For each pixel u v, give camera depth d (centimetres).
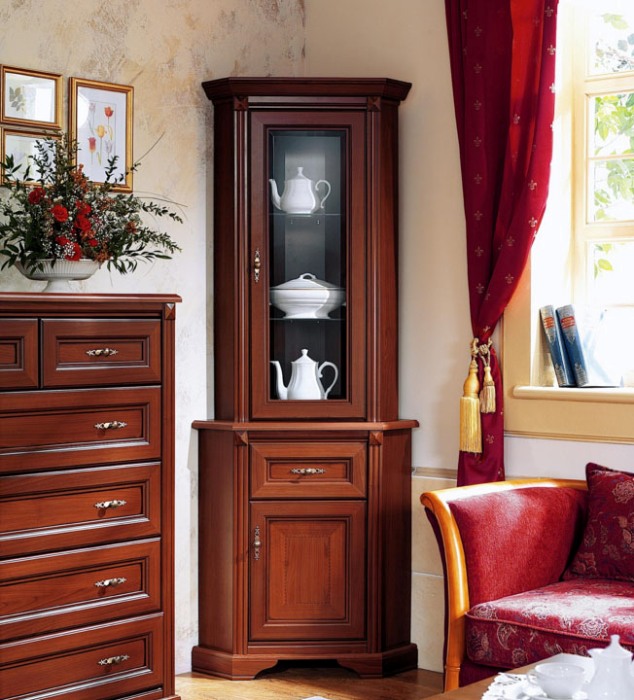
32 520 317
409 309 414
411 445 412
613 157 391
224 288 403
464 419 383
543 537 334
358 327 398
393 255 407
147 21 392
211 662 399
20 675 315
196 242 405
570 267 401
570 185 399
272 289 399
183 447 402
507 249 375
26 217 350
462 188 396
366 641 396
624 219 389
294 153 400
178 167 400
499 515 328
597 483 343
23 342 313
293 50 442
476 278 386
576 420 371
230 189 400
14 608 314
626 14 386
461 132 391
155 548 346
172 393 349
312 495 393
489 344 386
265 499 392
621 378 389
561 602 304
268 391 398
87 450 328
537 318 385
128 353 338
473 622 308
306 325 401
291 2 443
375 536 395
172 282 398
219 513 398
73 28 371
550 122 370
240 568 392
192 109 405
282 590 395
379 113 398
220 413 405
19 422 313
